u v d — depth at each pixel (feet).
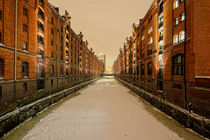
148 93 59.47
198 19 29.96
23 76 41.52
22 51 40.45
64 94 68.49
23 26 42.27
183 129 29.60
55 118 36.63
